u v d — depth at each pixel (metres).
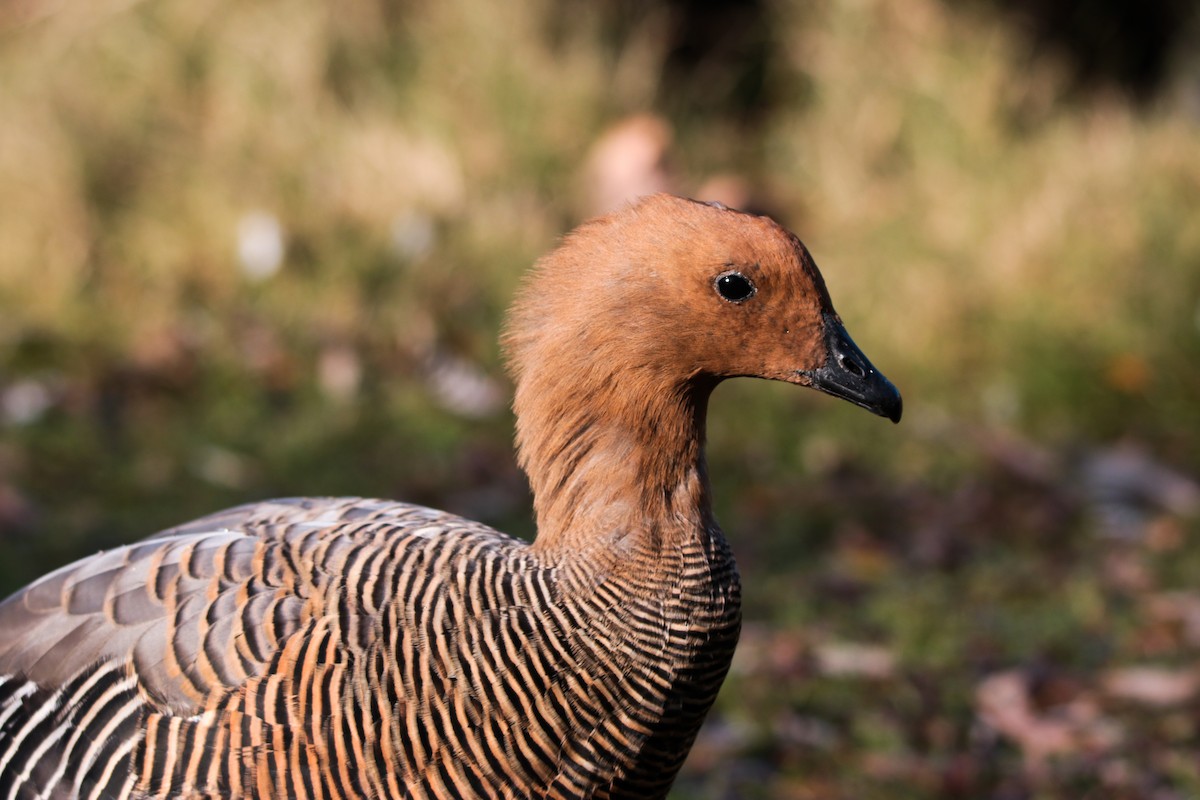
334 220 15.30
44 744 5.58
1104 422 13.72
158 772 5.37
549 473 5.73
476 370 13.82
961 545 11.71
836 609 10.74
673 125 17.48
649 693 5.53
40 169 15.48
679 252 5.57
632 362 5.59
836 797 8.52
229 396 13.33
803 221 16.61
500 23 17.38
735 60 18.83
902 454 13.21
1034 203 15.48
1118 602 10.91
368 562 5.55
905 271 15.20
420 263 14.86
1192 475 12.91
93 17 17.56
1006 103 17.25
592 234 5.71
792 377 5.74
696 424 5.74
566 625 5.47
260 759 5.29
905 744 9.06
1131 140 16.17
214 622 5.47
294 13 17.33
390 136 16.28
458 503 12.02
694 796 8.51
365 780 5.30
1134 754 9.01
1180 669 9.91
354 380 13.53
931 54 17.50
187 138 16.44
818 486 12.69
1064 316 14.41
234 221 15.23
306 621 5.41
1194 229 14.76
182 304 14.48
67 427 12.73
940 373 14.27
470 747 5.36
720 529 5.84
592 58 17.50
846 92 17.69
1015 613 10.76
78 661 5.65
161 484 12.06
